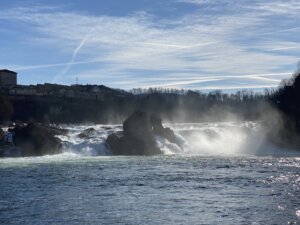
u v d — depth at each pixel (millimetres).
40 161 80375
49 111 167500
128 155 95875
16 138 92125
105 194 46594
